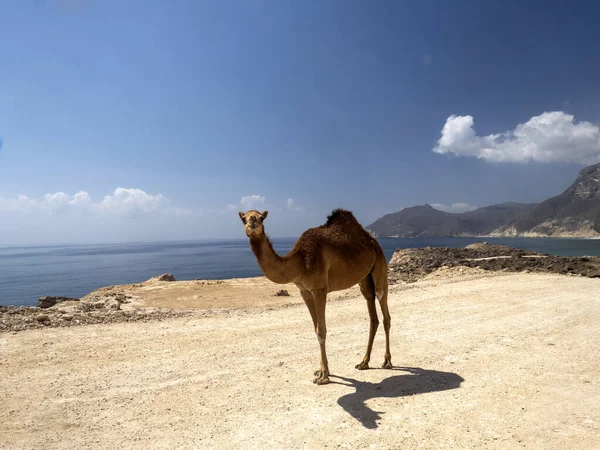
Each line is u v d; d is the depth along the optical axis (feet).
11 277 236.63
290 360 23.11
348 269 20.62
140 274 239.30
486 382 18.48
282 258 18.92
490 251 111.96
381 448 12.80
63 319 33.78
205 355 24.08
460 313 35.45
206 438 13.88
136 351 24.90
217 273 228.02
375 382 19.19
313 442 13.35
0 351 24.45
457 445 12.80
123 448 13.32
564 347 23.93
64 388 18.80
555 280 55.83
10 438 14.07
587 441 12.76
